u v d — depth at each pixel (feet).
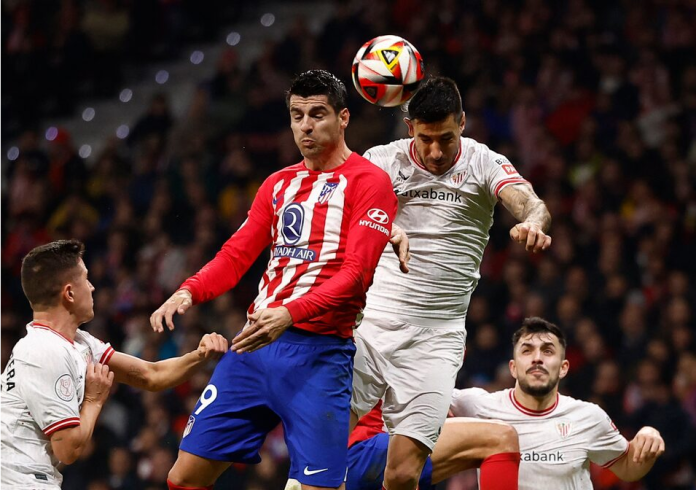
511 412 67.36
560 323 112.88
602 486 100.68
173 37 186.60
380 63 51.75
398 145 57.77
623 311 114.42
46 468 49.16
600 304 115.03
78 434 48.44
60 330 50.11
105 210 155.02
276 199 48.60
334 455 46.57
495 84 147.02
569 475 66.39
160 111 163.32
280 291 46.93
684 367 105.81
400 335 56.49
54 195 158.92
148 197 151.33
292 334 47.03
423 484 61.46
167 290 135.74
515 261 120.57
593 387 106.42
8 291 145.79
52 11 183.83
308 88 47.14
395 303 56.80
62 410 48.32
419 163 56.65
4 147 176.76
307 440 46.34
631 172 130.93
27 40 181.88
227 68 161.79
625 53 148.25
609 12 153.38
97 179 158.61
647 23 150.61
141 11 184.75
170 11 187.11
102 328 132.87
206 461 47.88
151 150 154.92
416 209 56.80
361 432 62.03
